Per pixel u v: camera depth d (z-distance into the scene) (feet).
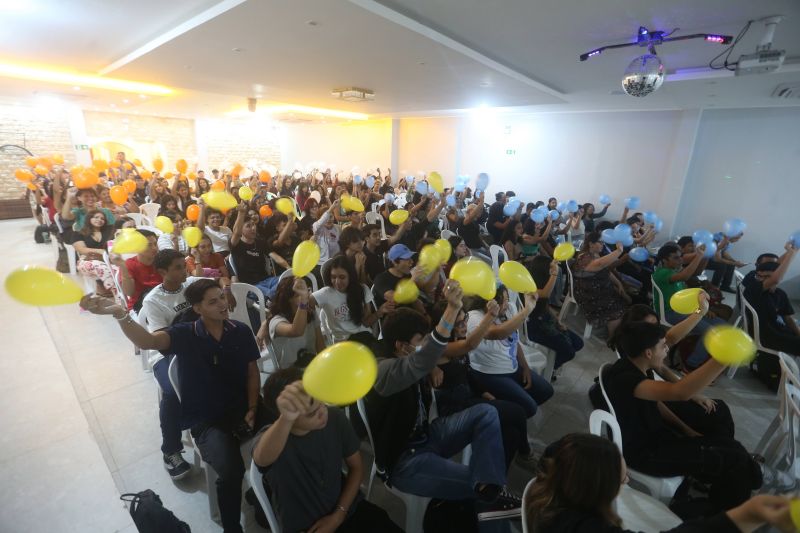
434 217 15.66
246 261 11.20
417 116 32.76
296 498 3.94
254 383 5.87
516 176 30.17
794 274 18.69
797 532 2.12
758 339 10.14
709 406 6.46
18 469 6.31
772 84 13.82
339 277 7.86
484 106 24.36
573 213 20.58
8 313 11.96
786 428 6.36
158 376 6.40
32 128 30.27
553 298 14.97
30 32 11.79
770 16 8.40
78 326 11.49
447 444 5.40
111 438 7.15
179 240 11.54
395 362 4.84
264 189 25.46
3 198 29.63
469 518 5.26
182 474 6.30
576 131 26.50
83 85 19.65
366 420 5.09
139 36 12.22
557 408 8.84
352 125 40.42
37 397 8.11
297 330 6.22
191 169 39.81
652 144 23.34
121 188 13.93
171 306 7.34
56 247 19.24
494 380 7.16
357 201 12.13
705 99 17.87
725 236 15.79
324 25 9.37
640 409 5.40
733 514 2.40
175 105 28.02
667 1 7.88
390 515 5.96
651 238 15.79
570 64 13.12
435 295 9.30
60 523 5.48
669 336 6.57
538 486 3.56
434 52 11.40
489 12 8.95
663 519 4.55
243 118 37.04
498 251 15.51
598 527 3.01
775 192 19.71
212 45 11.37
